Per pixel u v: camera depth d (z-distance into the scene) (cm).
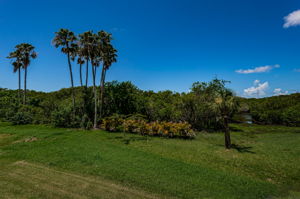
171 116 2678
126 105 3025
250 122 4041
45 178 786
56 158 1051
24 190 670
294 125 3356
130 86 3278
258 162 1168
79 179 784
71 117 2562
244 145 1691
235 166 1087
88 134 1950
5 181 746
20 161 1005
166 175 853
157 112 2827
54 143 1441
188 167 980
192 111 2638
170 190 708
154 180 792
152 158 1103
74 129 2347
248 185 797
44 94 5297
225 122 1535
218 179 843
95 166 937
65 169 897
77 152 1180
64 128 2406
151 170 906
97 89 3069
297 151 1459
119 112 2873
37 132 1966
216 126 2748
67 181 761
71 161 1005
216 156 1280
